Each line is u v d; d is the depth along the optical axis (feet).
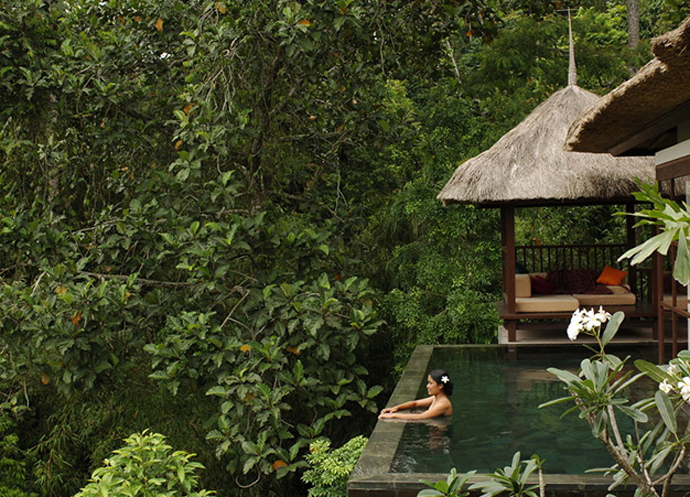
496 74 51.88
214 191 24.93
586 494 14.40
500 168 31.48
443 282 38.96
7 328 23.32
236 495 33.14
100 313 23.00
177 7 28.12
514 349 31.50
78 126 28.73
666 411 10.52
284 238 25.38
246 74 28.68
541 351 30.86
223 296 25.76
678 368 11.07
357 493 15.15
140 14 29.58
